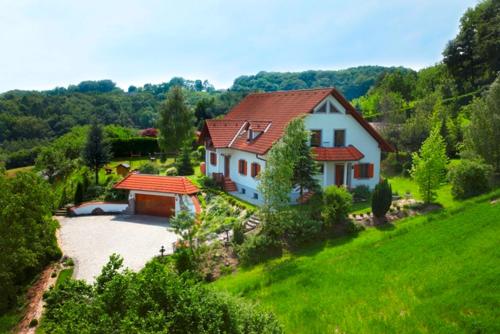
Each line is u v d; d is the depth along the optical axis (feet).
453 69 258.37
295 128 80.43
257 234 85.71
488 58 232.32
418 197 104.63
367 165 119.34
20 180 78.33
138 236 102.53
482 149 104.63
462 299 46.52
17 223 74.28
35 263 81.35
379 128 159.74
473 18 246.47
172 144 193.26
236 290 63.26
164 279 31.91
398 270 59.36
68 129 341.82
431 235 70.64
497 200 83.87
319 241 83.35
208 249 83.30
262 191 80.74
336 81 617.21
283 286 62.08
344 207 86.79
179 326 29.73
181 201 117.08
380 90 313.53
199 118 305.53
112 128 244.01
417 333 43.04
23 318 68.80
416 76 352.90
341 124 115.75
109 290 31.19
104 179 154.30
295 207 96.73
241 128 137.49
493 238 61.52
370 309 49.78
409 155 148.56
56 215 124.67
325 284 59.82
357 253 70.44
